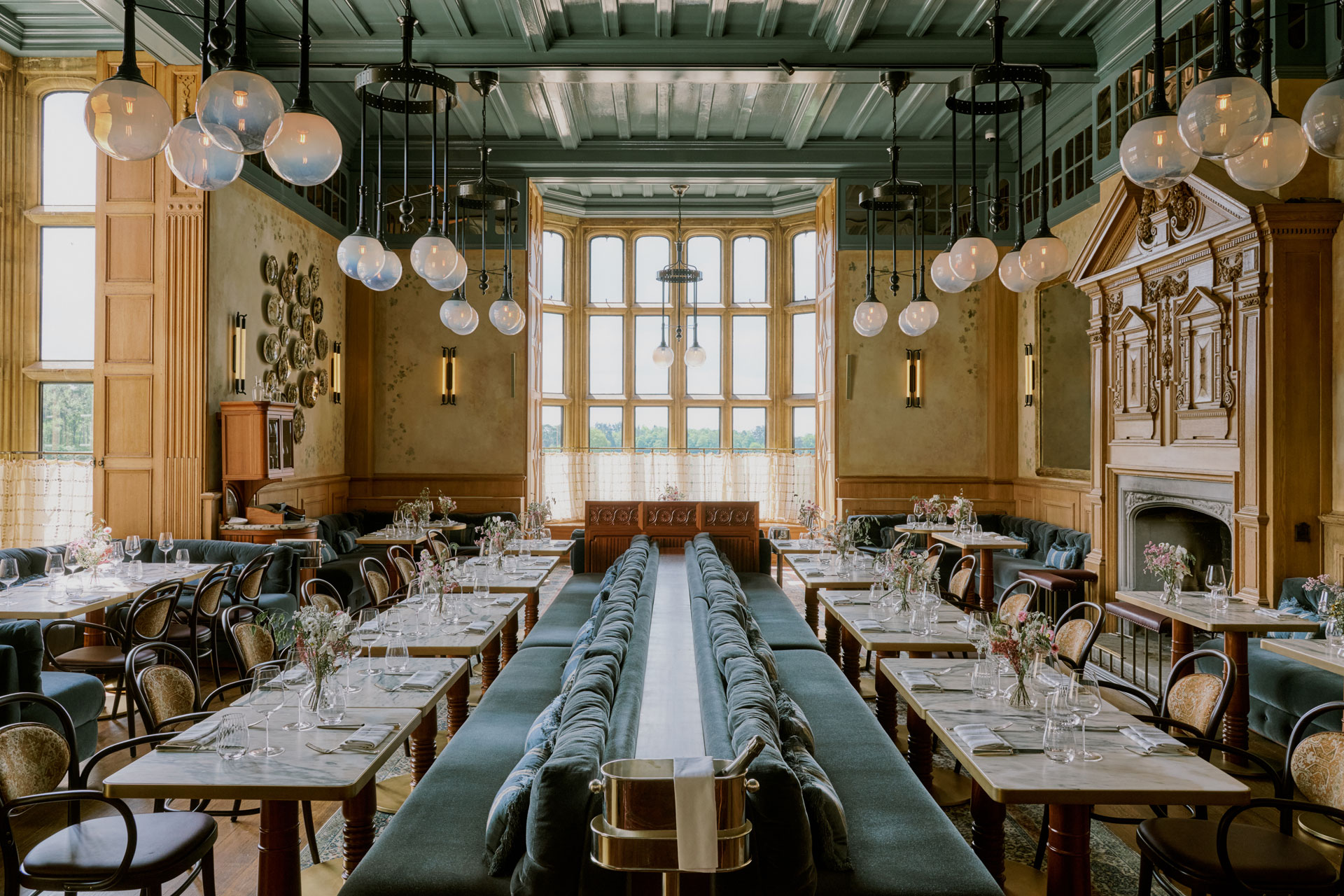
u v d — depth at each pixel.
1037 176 11.12
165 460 7.93
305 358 10.22
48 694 4.72
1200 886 2.82
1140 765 2.88
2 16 8.26
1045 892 3.57
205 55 3.42
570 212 14.15
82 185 8.88
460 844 2.87
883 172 11.56
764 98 9.99
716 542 9.01
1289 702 5.10
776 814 2.44
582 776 2.46
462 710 5.23
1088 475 9.57
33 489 8.72
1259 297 6.06
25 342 8.85
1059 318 10.41
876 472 11.86
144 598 5.71
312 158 3.34
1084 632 4.67
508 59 8.24
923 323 6.58
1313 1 6.26
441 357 11.80
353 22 7.93
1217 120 2.88
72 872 2.74
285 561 7.61
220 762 2.89
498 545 7.39
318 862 3.82
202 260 7.93
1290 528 6.02
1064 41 8.47
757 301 14.71
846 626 5.23
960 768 4.98
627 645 3.99
